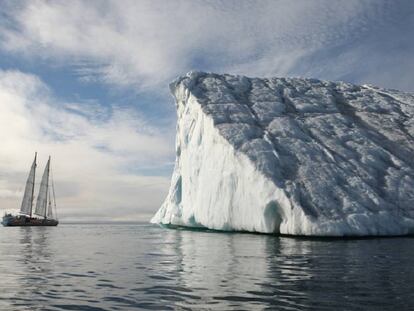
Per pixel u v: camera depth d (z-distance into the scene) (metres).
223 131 31.45
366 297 9.04
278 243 21.62
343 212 24.80
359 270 12.65
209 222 31.61
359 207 25.19
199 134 35.38
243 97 38.34
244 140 30.33
